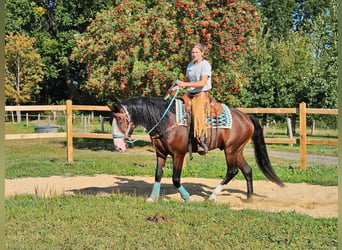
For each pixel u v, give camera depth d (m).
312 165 11.12
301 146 9.77
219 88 13.21
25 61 29.14
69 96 38.38
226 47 12.73
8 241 4.59
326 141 9.46
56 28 31.80
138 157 13.15
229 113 6.65
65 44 29.58
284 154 15.65
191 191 7.75
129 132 5.96
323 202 6.87
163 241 4.59
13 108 10.41
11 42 28.08
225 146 6.65
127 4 13.88
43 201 6.39
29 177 9.31
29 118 33.66
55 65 32.34
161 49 13.09
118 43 13.38
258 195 7.47
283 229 5.00
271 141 10.04
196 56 6.17
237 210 5.97
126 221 5.25
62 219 5.43
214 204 6.38
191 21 12.52
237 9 12.61
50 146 17.22
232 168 6.77
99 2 25.70
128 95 14.01
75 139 20.34
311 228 5.02
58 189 7.91
